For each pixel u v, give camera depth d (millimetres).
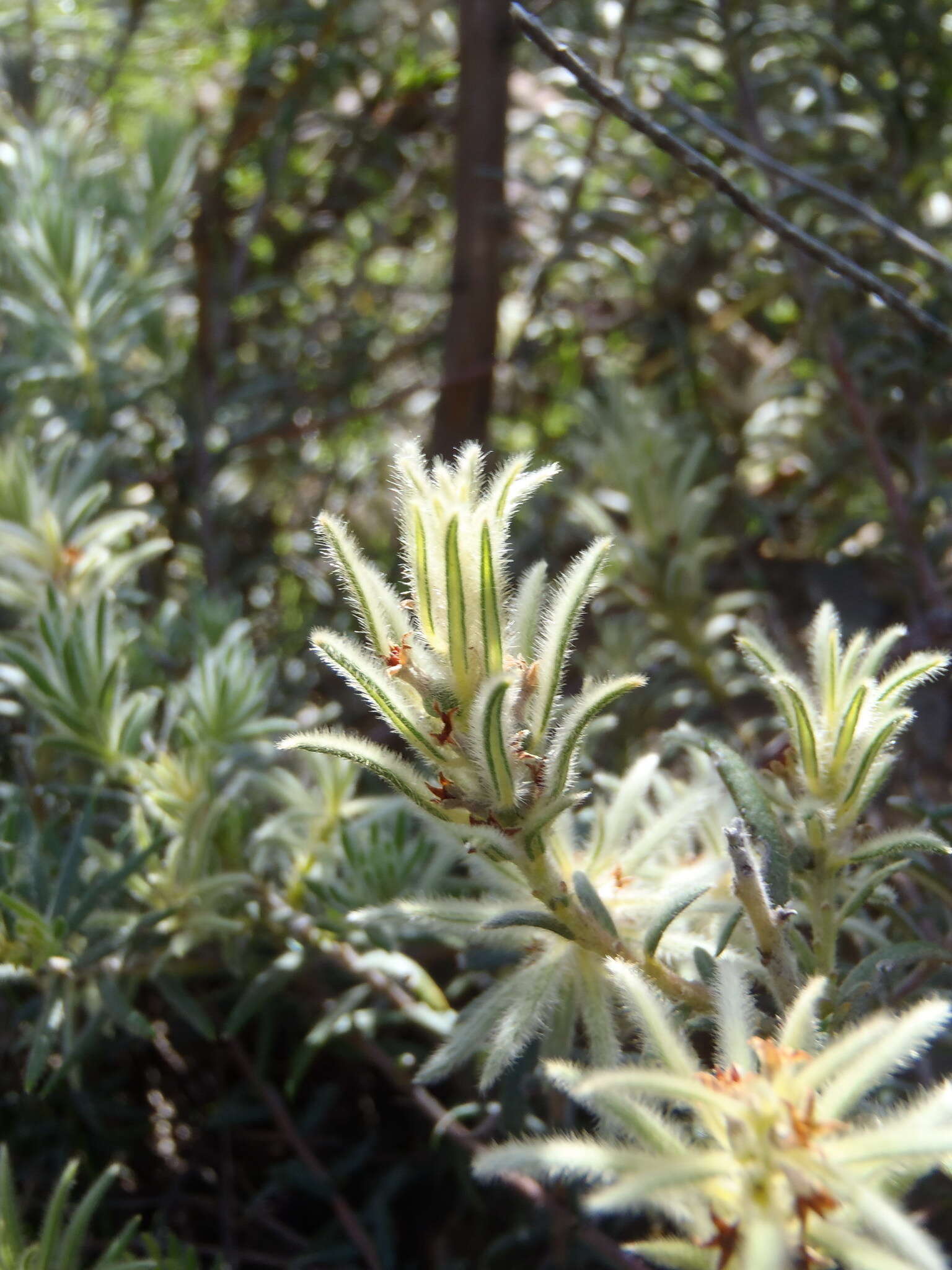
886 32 471
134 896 307
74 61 585
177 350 510
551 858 221
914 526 433
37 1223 329
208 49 595
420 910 235
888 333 421
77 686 298
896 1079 277
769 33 444
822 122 448
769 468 567
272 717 335
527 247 526
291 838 313
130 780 310
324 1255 322
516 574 484
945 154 504
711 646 413
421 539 200
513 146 549
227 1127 345
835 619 233
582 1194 282
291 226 595
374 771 206
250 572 489
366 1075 361
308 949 313
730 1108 172
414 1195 348
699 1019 219
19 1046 304
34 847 295
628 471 405
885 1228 163
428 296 598
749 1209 168
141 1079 365
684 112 361
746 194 289
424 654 204
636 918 234
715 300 543
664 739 266
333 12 512
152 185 478
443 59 562
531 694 208
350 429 567
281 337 559
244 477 546
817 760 225
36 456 432
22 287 466
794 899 247
